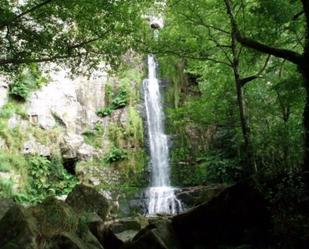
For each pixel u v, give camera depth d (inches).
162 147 821.9
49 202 276.7
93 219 343.0
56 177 708.0
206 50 486.0
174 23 473.7
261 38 357.7
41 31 365.7
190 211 331.0
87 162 748.0
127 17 390.0
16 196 618.2
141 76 894.4
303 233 246.4
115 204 582.9
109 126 818.2
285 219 259.6
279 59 487.5
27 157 688.4
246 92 541.6
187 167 770.8
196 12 458.9
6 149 669.9
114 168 764.0
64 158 737.0
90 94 837.2
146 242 296.0
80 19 370.9
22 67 419.2
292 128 437.7
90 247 271.0
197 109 565.0
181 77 892.0
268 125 527.8
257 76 434.6
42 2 343.6
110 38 401.1
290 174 289.4
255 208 305.0
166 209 662.5
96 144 786.2
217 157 678.5
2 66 385.4
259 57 456.4
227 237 313.4
